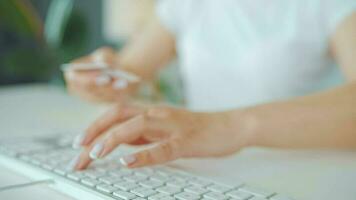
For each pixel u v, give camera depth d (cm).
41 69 171
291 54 94
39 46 169
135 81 95
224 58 105
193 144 48
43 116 84
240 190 36
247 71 100
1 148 52
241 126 52
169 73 154
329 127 54
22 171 44
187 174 41
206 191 36
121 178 39
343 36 84
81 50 172
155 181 38
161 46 118
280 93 97
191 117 51
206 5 111
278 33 97
